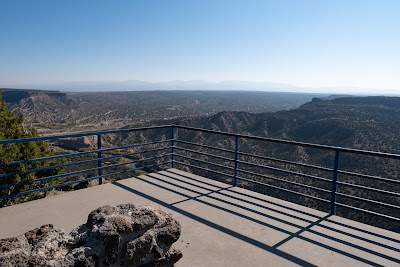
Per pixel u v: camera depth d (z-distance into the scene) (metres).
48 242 2.24
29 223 4.12
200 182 6.11
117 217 2.39
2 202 8.56
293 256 3.48
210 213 4.61
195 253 3.46
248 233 4.01
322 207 16.50
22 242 2.28
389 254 3.60
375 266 3.34
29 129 12.40
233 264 3.28
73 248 2.33
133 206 2.78
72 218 4.31
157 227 2.60
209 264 3.26
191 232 3.98
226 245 3.68
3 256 2.04
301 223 4.35
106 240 2.25
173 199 5.15
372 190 3.97
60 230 2.43
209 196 5.33
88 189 5.55
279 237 3.93
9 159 8.72
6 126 11.29
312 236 3.98
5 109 12.31
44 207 4.68
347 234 4.06
